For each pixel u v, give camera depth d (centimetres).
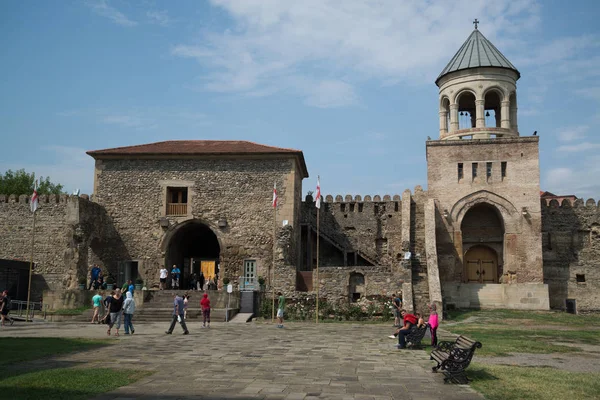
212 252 4328
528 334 2325
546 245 4325
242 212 3759
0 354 1494
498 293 3725
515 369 1345
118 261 3781
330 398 1001
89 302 3178
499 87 3972
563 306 4209
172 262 3912
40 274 3800
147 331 2288
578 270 4262
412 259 3656
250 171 3803
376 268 3259
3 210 3912
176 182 3838
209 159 3838
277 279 3325
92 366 1332
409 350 1711
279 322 2573
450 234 3862
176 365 1359
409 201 4119
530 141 3869
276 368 1327
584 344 1995
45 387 1053
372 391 1070
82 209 3562
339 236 4516
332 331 2348
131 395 1013
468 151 3941
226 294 3116
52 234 3844
